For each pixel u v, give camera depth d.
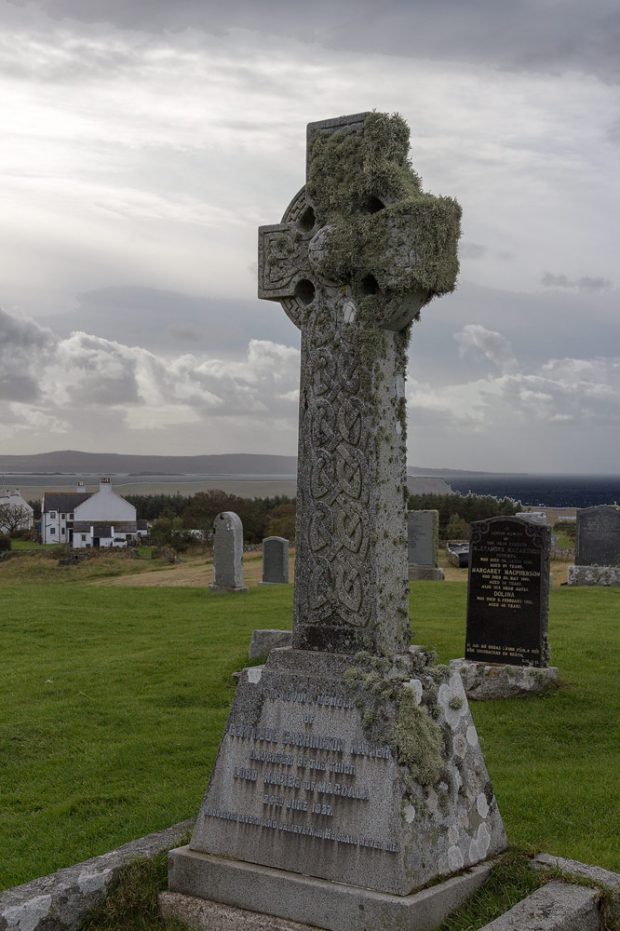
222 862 5.62
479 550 12.65
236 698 5.97
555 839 6.98
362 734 5.46
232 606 21.98
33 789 9.50
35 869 7.27
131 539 92.19
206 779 9.34
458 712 5.91
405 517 6.13
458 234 6.05
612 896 5.27
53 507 99.38
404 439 6.16
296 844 5.49
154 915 5.69
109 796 8.93
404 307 5.91
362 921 5.11
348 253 5.96
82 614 21.89
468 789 5.76
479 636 12.59
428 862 5.32
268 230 6.53
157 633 19.17
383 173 5.96
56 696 13.48
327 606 6.04
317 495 6.11
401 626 6.05
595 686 12.14
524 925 4.85
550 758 9.69
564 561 31.91
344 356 6.04
